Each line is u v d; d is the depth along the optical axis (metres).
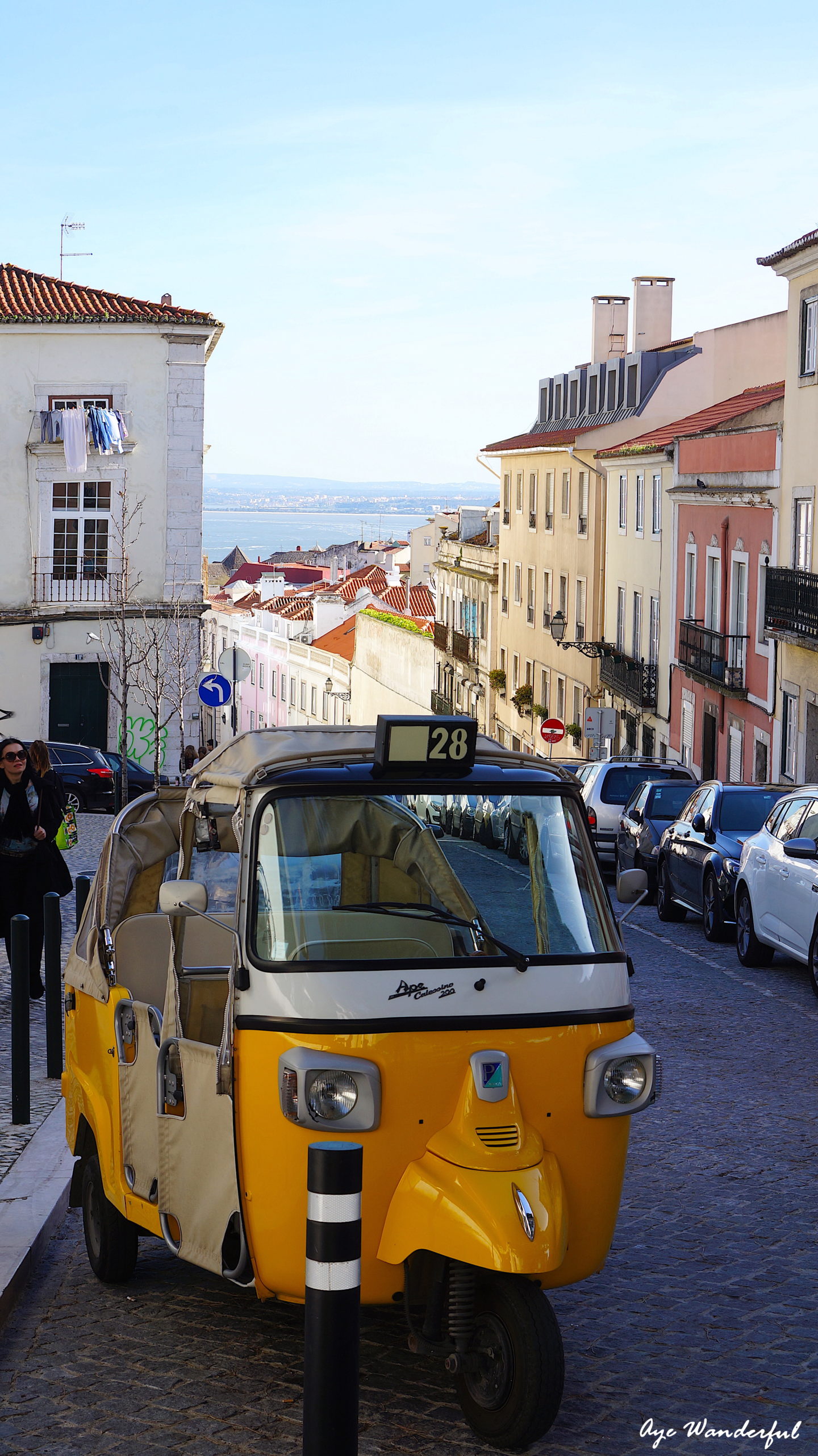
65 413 42.94
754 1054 11.44
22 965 8.66
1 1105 9.11
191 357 44.19
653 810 24.02
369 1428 4.97
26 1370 5.50
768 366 53.94
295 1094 4.93
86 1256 6.86
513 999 5.19
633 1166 8.40
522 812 5.57
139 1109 5.94
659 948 17.64
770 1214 7.52
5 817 11.90
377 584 105.88
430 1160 4.97
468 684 70.00
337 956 5.14
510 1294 4.82
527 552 63.47
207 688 28.80
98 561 44.25
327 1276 4.04
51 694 44.06
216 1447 4.86
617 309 62.28
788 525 34.06
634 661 46.97
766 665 35.56
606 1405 5.24
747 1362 5.64
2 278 45.91
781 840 15.70
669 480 44.31
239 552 191.25
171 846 6.98
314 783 5.34
